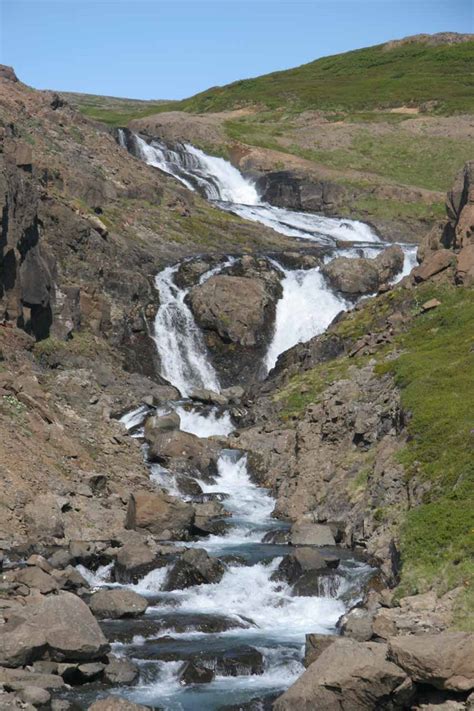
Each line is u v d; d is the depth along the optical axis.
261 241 63.44
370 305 45.81
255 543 29.20
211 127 96.75
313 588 24.58
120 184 63.84
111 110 146.00
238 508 33.31
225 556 26.70
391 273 54.56
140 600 23.14
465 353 35.28
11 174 43.28
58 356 43.84
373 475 30.30
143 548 26.28
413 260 58.25
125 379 44.94
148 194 64.06
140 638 21.53
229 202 75.62
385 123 105.31
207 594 24.66
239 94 127.19
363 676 17.48
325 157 94.56
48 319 45.38
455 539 23.12
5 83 69.75
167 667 19.91
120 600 22.94
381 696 17.50
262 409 40.56
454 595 21.09
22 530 27.83
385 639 20.12
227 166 88.31
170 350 49.78
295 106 116.50
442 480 26.55
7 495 28.75
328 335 44.62
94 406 39.38
